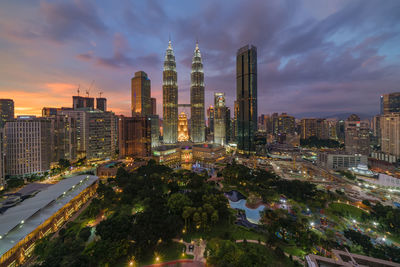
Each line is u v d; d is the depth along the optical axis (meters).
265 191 175.88
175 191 171.50
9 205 121.25
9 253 84.56
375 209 144.75
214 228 120.75
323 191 188.75
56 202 127.75
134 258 89.19
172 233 102.56
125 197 148.62
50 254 82.81
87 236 101.88
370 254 99.31
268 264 88.06
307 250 101.69
